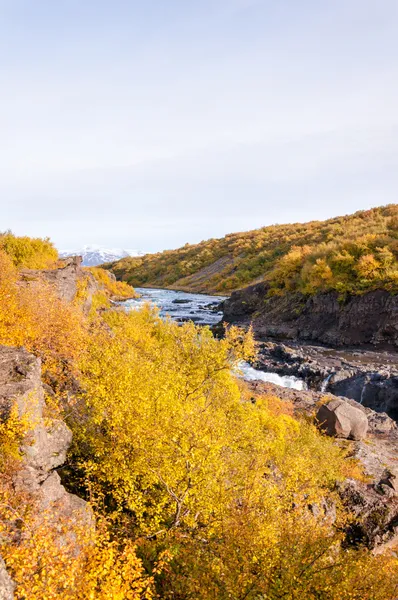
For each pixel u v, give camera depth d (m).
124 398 11.05
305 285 57.75
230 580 7.32
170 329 22.80
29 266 30.33
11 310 13.95
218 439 10.83
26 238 34.53
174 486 10.19
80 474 11.14
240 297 67.50
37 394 9.65
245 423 14.98
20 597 5.41
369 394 31.75
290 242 116.12
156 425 10.51
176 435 10.15
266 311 62.41
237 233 176.12
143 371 12.87
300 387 34.28
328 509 14.45
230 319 65.94
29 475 7.89
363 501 15.55
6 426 8.13
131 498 9.89
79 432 11.38
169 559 8.20
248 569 7.45
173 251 194.25
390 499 15.94
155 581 8.26
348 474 17.20
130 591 6.20
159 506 9.77
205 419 11.14
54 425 9.88
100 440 11.13
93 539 7.02
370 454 19.66
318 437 19.31
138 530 9.70
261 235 146.88
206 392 16.55
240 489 10.38
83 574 6.24
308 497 13.56
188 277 145.38
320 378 34.41
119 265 195.62
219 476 10.48
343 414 21.03
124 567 6.52
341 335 48.78
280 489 12.18
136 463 10.15
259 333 56.22
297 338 53.06
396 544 14.74
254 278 110.94
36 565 5.89
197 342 18.27
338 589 7.25
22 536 6.42
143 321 26.95
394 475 17.59
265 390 27.69
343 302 50.62
